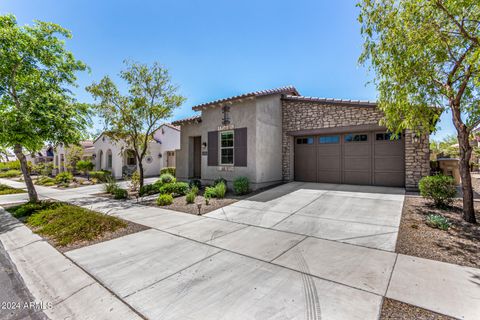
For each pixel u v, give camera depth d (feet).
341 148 35.22
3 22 25.43
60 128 27.48
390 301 8.62
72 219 19.84
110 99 34.71
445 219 16.87
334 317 7.83
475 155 49.57
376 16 16.40
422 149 27.91
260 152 33.99
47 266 12.90
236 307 8.58
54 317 8.75
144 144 38.65
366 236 15.67
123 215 23.35
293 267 11.68
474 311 7.91
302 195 28.58
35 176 85.97
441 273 10.53
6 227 21.22
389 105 18.92
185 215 22.95
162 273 11.43
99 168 79.56
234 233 17.28
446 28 15.47
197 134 43.47
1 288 11.07
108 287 10.31
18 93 28.22
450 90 16.81
